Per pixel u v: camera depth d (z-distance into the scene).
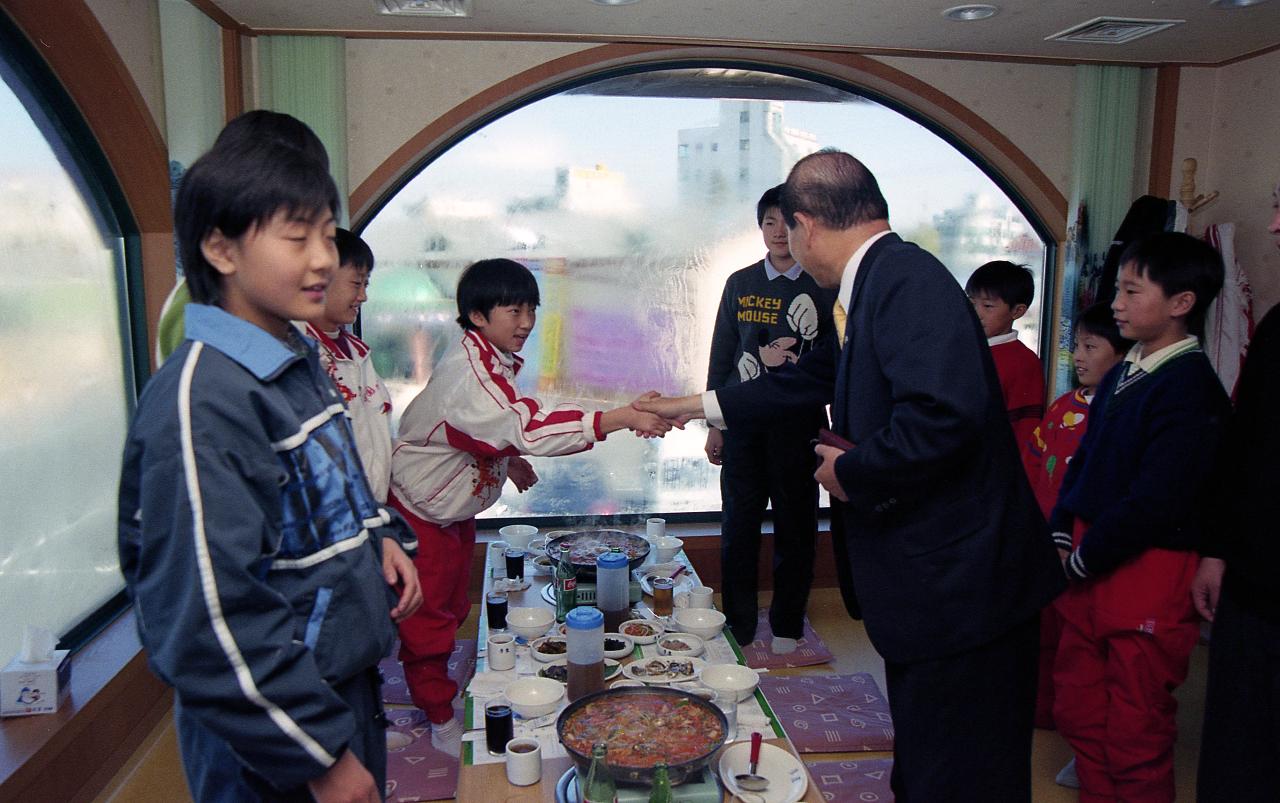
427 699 2.67
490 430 2.37
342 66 3.51
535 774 1.64
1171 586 2.19
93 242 2.91
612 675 2.02
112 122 2.76
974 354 1.61
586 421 2.35
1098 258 4.04
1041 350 4.40
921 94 3.92
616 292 4.10
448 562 2.63
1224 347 3.76
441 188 3.93
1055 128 4.05
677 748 1.58
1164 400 2.16
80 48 2.49
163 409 1.02
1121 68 3.96
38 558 2.58
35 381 2.58
